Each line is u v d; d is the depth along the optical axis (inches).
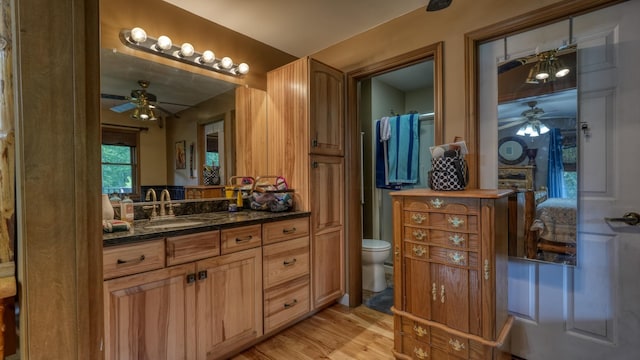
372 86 134.5
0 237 23.8
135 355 54.2
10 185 23.9
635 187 57.1
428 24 82.0
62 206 20.5
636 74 56.7
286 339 80.0
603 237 60.4
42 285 19.7
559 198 64.7
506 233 63.6
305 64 90.4
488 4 71.7
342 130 101.4
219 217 80.9
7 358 24.6
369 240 126.4
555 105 65.0
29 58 19.2
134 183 78.8
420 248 63.2
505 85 71.1
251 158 101.3
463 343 57.4
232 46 96.1
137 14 75.9
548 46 65.7
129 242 53.7
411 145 123.1
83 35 21.4
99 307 22.5
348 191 101.8
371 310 98.0
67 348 20.6
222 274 67.7
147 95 80.4
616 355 59.1
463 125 75.4
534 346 68.3
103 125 74.0
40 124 19.6
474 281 56.5
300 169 92.3
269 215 83.1
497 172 72.1
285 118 97.2
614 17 58.6
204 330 64.2
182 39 84.2
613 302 59.4
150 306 56.4
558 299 65.4
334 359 71.2
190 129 88.3
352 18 89.1
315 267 91.2
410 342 64.7
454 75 77.1
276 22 91.1
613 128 59.2
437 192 62.5
